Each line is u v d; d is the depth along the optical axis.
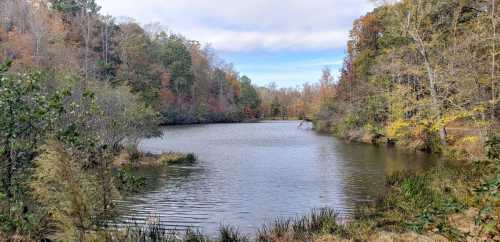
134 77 60.31
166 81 75.38
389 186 14.40
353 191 14.22
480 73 20.02
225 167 20.55
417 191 11.93
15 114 6.76
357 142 35.09
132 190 8.60
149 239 7.87
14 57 35.88
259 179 17.06
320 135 45.16
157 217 10.85
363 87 37.22
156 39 83.62
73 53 44.41
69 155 6.20
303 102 109.31
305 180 16.72
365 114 36.47
